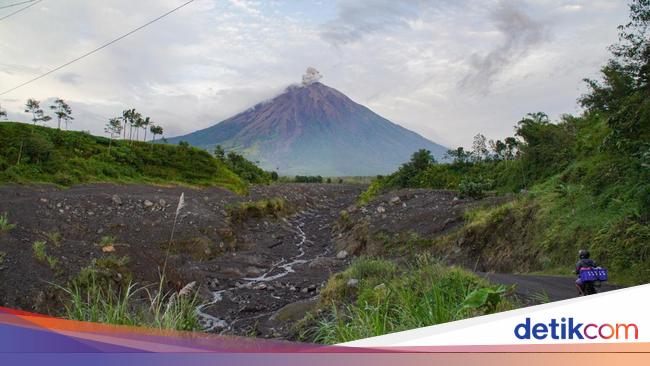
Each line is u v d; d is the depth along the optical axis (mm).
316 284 20188
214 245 26766
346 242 30484
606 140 20297
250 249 29672
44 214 23016
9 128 40250
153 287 18141
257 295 18828
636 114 19719
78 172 39312
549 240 17578
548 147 31234
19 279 13859
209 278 21547
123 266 18328
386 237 26328
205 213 32125
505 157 42094
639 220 14969
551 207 19203
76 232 22234
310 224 46250
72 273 15375
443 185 43031
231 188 53156
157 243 24312
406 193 37750
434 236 24469
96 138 53906
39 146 37562
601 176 18953
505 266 19031
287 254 30078
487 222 21547
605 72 21328
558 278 13156
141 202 30359
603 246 14977
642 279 12656
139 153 52438
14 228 18375
